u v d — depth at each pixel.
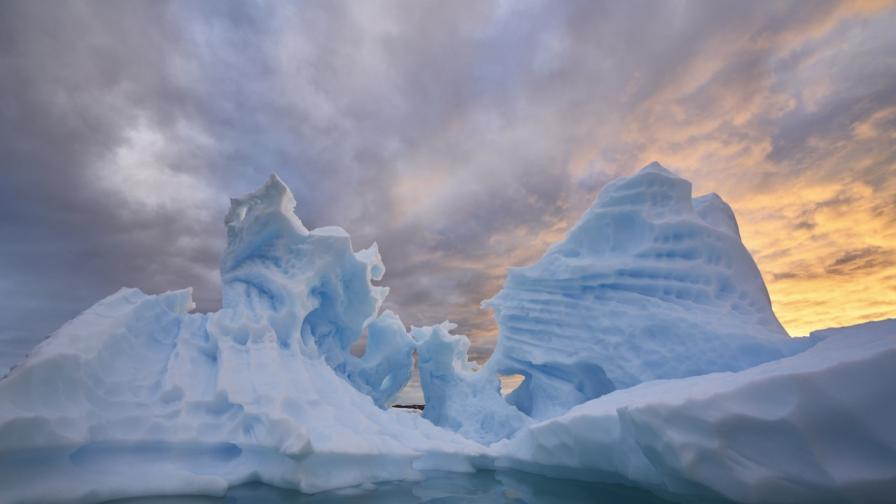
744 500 4.80
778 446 4.73
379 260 14.49
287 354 9.12
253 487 6.71
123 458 6.49
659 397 5.84
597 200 12.86
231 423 7.27
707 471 5.02
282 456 6.86
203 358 8.59
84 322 7.52
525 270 13.66
